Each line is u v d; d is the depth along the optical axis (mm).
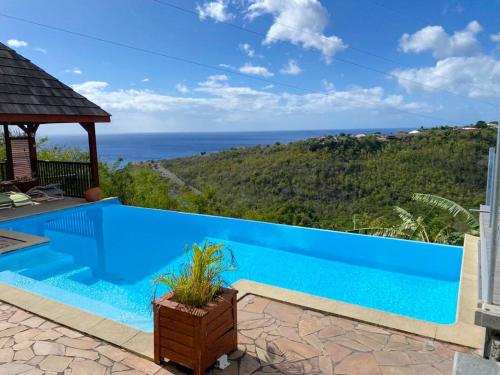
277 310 4211
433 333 3680
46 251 7461
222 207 17078
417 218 9508
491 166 5781
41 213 9539
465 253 6270
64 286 5914
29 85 10227
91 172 11062
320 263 7016
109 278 6250
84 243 8000
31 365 3191
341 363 3232
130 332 3697
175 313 3027
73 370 3131
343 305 4273
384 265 6867
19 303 4324
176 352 3086
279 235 8570
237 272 6637
